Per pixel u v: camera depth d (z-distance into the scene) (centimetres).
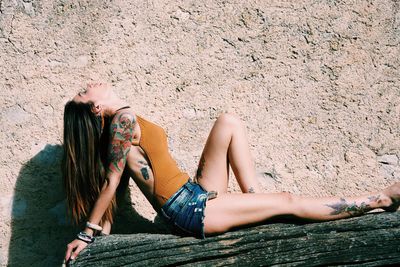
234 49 332
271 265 273
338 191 327
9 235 313
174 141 324
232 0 334
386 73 334
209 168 300
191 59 329
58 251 316
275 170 326
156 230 320
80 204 302
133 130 285
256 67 331
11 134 317
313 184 327
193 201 284
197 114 327
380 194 288
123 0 328
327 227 279
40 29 323
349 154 330
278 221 288
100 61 324
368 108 333
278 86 331
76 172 300
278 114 330
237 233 280
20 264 313
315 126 330
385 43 335
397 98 333
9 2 322
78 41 324
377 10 334
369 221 279
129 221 319
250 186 296
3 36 320
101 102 297
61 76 322
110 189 284
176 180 291
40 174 318
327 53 334
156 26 329
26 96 319
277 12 334
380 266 276
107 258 274
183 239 281
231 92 329
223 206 283
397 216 284
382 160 331
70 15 325
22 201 316
